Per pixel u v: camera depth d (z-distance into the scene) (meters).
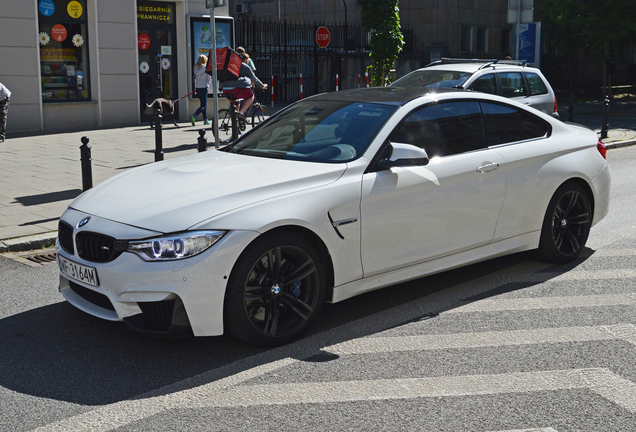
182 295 3.91
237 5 34.59
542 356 4.18
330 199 4.43
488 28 31.67
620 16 27.77
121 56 17.44
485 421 3.38
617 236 7.27
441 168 5.03
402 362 4.10
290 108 5.82
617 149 14.72
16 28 15.70
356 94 5.61
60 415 3.46
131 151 12.87
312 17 32.34
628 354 4.20
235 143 5.59
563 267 6.09
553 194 5.85
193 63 19.03
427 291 5.46
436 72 11.77
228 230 4.02
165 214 4.07
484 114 5.55
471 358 4.15
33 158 12.04
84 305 4.33
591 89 33.44
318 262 4.42
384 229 4.70
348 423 3.36
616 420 3.39
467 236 5.23
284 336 4.33
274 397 3.65
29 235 7.00
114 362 4.12
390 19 16.62
